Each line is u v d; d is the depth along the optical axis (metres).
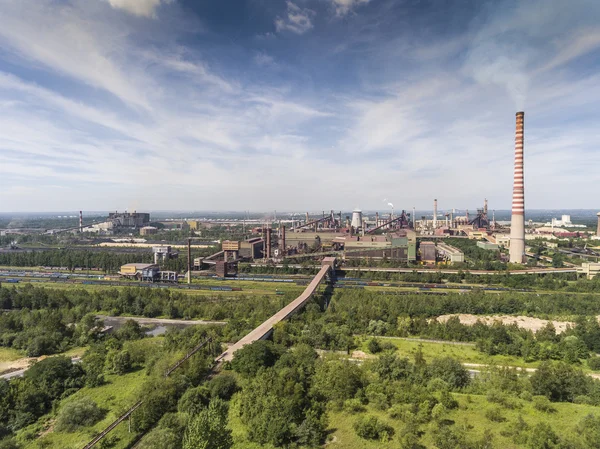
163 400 85.94
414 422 76.88
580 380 92.50
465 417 80.31
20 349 138.00
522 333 141.38
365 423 74.50
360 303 183.25
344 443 72.88
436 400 86.19
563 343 129.62
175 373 99.19
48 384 100.88
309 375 100.00
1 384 95.69
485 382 99.62
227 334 142.00
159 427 77.44
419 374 101.31
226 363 109.31
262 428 73.94
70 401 96.06
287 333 140.38
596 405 86.19
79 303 197.75
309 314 166.50
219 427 61.88
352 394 90.75
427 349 133.00
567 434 71.00
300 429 73.38
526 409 83.44
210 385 93.75
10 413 89.00
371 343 131.88
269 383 89.00
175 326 166.00
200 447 57.09
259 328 142.50
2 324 152.50
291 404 79.12
